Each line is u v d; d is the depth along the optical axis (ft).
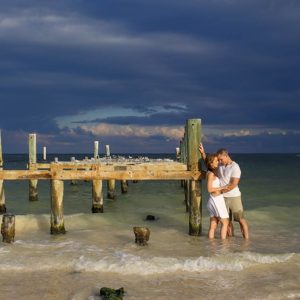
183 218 45.55
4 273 24.14
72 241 32.58
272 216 46.32
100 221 42.93
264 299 20.26
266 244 31.91
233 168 32.27
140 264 25.09
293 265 25.70
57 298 20.42
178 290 21.40
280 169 188.44
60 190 36.01
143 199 73.10
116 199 73.61
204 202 64.23
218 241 32.55
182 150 72.49
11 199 74.23
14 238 33.73
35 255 27.66
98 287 21.79
